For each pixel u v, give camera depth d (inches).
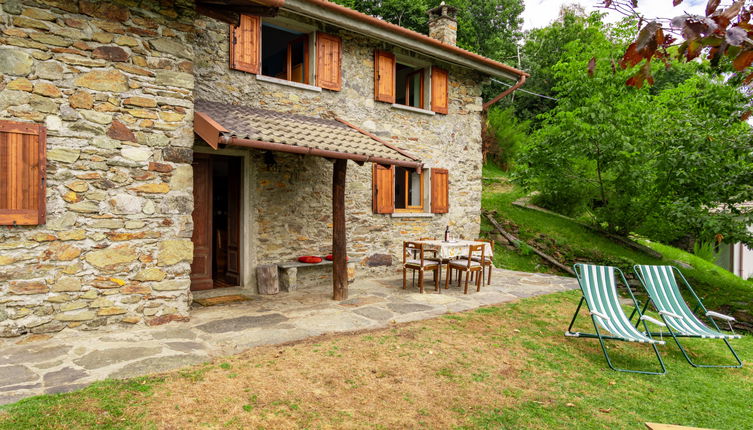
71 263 180.4
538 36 997.8
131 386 132.9
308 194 307.6
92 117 183.3
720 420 132.2
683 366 181.3
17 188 168.4
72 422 110.1
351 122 327.6
